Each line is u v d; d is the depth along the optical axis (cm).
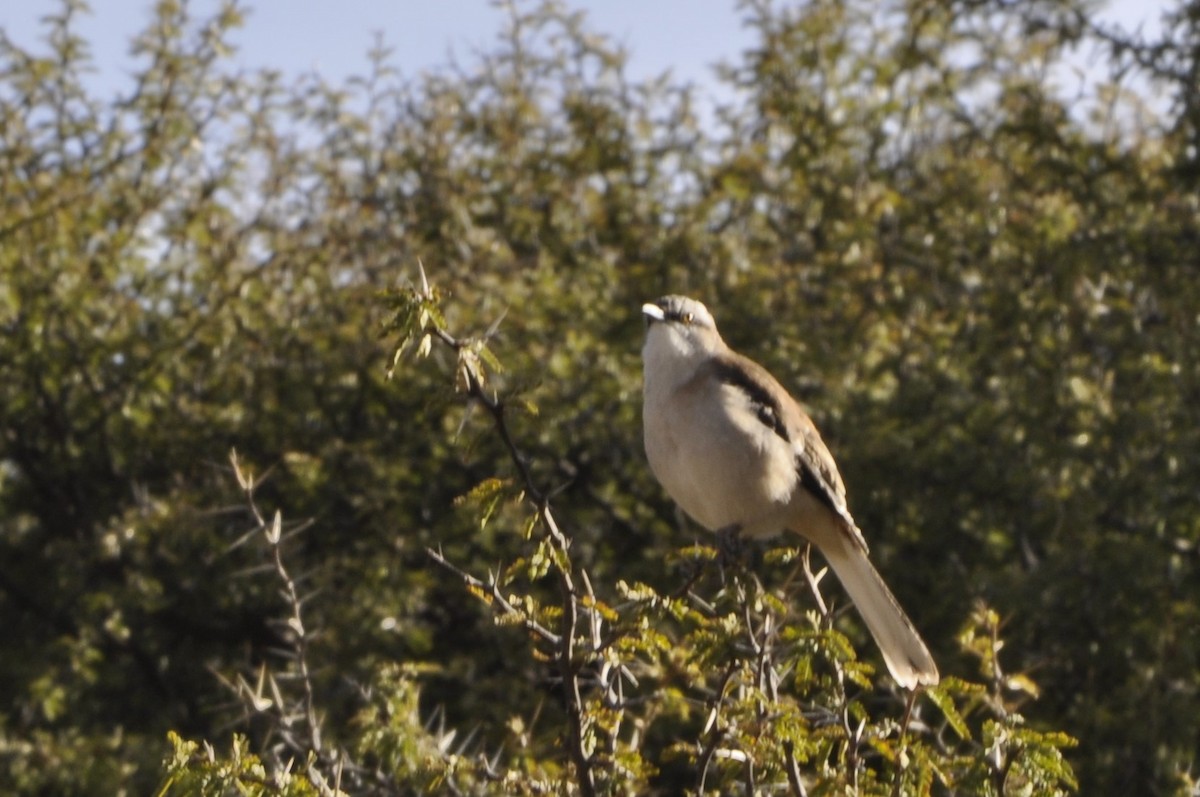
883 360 1516
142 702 1617
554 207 1833
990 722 600
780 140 1872
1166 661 1247
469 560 1509
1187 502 1355
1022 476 1391
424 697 1470
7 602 1675
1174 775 1080
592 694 675
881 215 1744
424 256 1716
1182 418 1376
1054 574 1286
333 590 1491
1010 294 1537
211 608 1609
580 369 1533
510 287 1593
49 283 1667
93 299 1697
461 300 1567
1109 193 1702
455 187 1830
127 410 1631
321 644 1388
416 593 1471
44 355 1667
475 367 549
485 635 1455
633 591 578
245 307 1711
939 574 1392
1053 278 1572
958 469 1413
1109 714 1227
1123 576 1279
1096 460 1396
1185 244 1628
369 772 779
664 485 859
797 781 598
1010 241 1627
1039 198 1684
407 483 1593
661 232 1742
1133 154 1748
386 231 1814
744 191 1744
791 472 838
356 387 1652
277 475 1623
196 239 1758
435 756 722
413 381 1608
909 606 1385
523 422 1476
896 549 1410
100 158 1845
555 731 708
